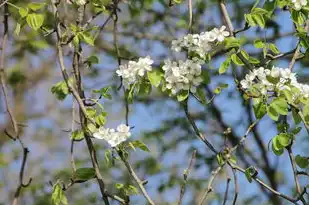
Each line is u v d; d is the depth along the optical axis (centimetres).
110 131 361
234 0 697
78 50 411
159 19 785
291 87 347
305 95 347
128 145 366
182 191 375
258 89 351
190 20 387
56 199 373
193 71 358
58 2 404
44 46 655
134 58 436
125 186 375
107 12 452
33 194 730
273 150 353
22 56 721
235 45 361
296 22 368
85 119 375
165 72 360
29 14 392
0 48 432
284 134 352
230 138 802
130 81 362
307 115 343
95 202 755
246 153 809
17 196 406
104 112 375
